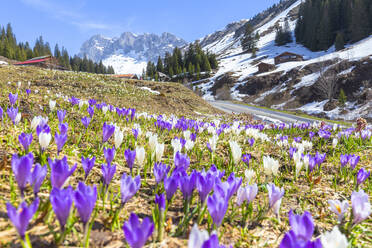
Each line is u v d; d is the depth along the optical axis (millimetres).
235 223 1934
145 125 6266
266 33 160125
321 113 43219
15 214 1010
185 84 88250
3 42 94812
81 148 3332
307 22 102938
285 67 76500
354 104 43375
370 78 46938
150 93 24344
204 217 1898
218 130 5809
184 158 2143
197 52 119688
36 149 2756
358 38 77625
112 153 1985
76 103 6680
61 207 1123
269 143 5957
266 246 1668
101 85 21531
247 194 1856
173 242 1504
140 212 1896
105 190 1946
